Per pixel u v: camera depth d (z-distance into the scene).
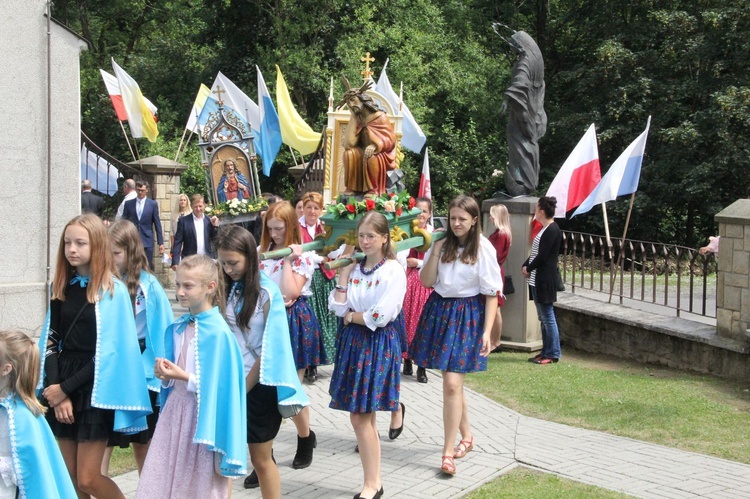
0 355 3.31
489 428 6.61
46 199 8.73
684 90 21.22
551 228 9.07
